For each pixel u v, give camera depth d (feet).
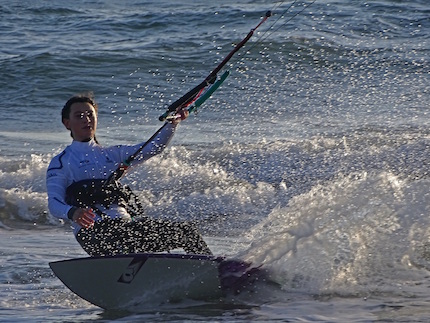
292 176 106.22
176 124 61.77
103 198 58.23
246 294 58.85
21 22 264.93
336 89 152.15
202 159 114.01
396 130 121.49
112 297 57.72
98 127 144.77
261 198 97.50
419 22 202.90
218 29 226.17
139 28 241.55
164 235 58.85
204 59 192.95
